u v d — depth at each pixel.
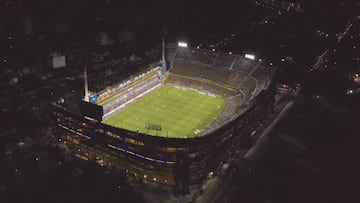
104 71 197.25
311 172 123.25
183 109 168.88
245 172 124.81
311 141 141.12
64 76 194.00
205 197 114.56
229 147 130.00
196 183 117.94
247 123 139.88
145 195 116.06
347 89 180.00
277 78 178.88
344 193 112.75
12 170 123.56
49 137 144.50
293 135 145.38
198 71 199.62
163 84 194.38
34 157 131.00
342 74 195.38
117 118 158.62
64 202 109.31
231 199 112.12
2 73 195.88
